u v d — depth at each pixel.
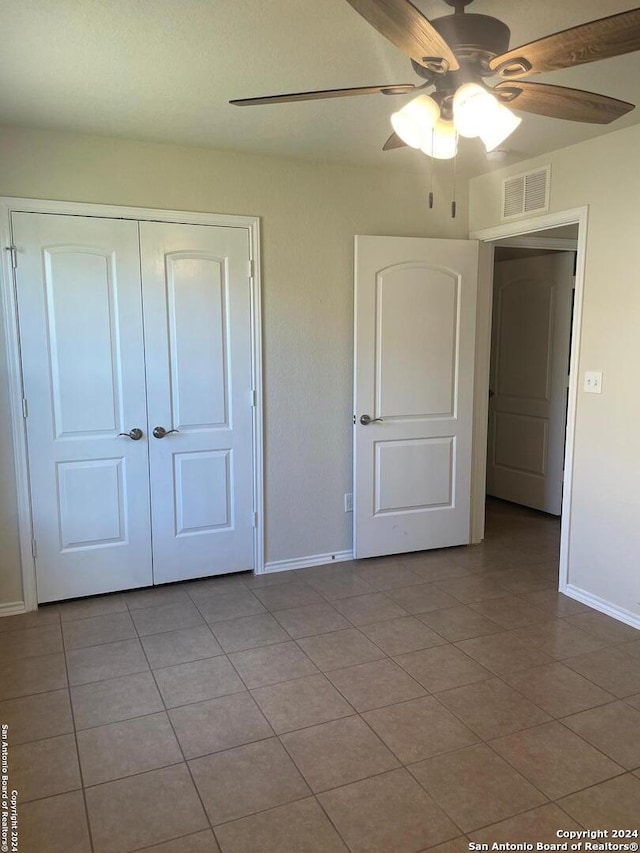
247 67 2.28
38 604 3.23
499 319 5.26
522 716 2.29
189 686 2.50
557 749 2.10
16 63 2.24
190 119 2.82
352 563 3.87
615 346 3.01
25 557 3.17
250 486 3.63
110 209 3.12
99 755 2.08
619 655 2.72
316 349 3.68
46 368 3.11
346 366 3.78
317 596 3.37
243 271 3.44
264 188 3.44
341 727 2.22
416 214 3.82
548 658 2.70
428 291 3.79
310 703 2.37
